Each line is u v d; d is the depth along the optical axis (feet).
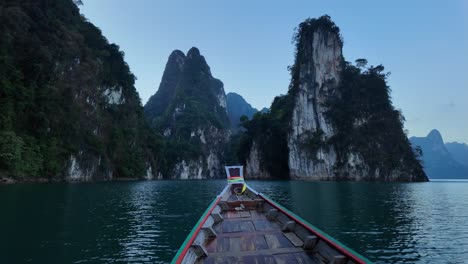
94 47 275.80
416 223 55.06
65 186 137.08
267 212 34.19
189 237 21.76
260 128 344.08
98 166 230.07
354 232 47.39
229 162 524.11
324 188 154.10
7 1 180.14
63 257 33.30
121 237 42.47
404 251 37.88
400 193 124.36
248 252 21.25
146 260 32.99
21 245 37.29
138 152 301.02
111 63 294.46
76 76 218.18
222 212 35.47
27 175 153.79
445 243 41.42
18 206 66.49
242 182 53.21
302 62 329.52
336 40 330.13
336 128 309.83
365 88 314.55
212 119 565.94
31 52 172.45
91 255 34.24
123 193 114.32
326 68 326.03
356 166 294.05
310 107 321.52
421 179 294.87
